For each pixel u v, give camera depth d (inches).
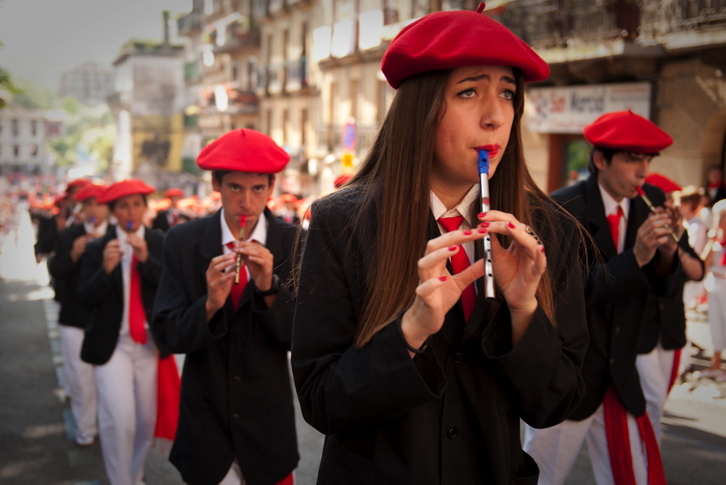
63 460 230.1
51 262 245.4
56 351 390.3
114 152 3272.6
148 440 190.5
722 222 310.8
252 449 136.6
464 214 73.2
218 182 141.0
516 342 68.1
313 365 71.3
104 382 183.0
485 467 71.7
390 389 65.5
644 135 146.3
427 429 70.2
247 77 1621.6
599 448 151.3
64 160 5994.1
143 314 184.5
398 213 70.0
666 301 177.5
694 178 490.6
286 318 133.3
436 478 70.0
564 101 592.4
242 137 140.9
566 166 620.7
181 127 2657.5
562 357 72.8
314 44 1151.0
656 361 175.0
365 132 983.6
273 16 1386.6
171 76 2659.9
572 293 74.7
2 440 248.5
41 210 1122.0
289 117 1348.4
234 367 136.9
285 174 1312.7
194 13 2439.7
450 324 70.7
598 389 146.0
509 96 70.6
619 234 154.0
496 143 68.4
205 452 136.9
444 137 68.8
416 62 67.7
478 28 67.1
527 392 69.4
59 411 282.2
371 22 960.9
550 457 149.2
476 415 71.0
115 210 195.2
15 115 4923.7
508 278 67.1
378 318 69.1
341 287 71.7
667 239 141.9
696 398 276.7
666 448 225.8
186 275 143.6
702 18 466.9
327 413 68.9
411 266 69.6
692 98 487.5
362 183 76.4
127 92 2731.3
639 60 506.3
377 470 70.6
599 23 534.3
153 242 196.2
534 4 591.2
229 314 137.9
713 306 310.8
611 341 144.6
